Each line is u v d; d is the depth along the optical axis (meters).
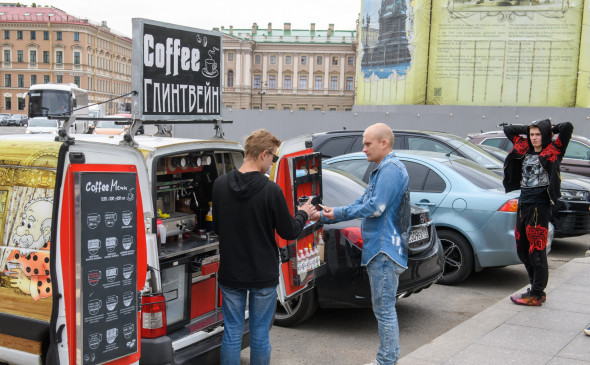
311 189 4.43
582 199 8.79
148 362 3.51
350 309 6.18
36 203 3.34
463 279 7.00
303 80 105.69
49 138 3.69
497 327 5.22
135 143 3.49
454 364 4.38
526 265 5.96
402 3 30.75
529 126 5.58
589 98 28.12
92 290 3.06
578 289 6.45
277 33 111.94
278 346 5.07
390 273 4.03
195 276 4.08
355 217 4.02
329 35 106.69
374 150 4.06
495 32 29.03
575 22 28.05
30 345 3.35
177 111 4.10
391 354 4.07
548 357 4.51
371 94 33.66
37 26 88.75
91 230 3.05
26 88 90.38
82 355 3.03
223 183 3.69
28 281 3.32
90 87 91.25
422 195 7.15
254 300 3.69
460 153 9.45
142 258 3.38
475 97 29.61
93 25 90.50
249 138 3.69
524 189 5.71
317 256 4.55
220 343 3.98
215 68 4.48
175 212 4.36
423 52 30.12
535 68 28.80
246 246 3.63
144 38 3.80
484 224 6.77
